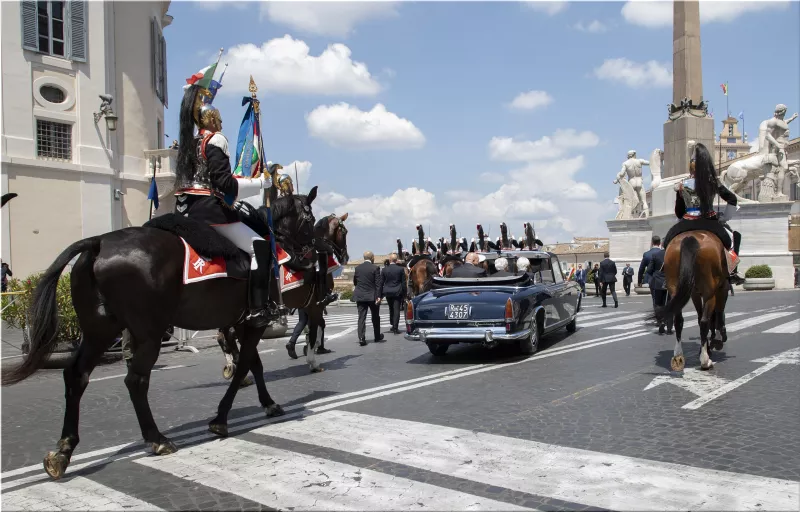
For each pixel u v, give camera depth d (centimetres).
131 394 497
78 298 472
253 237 561
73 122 2434
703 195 830
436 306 937
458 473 439
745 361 873
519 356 991
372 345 1262
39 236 2322
